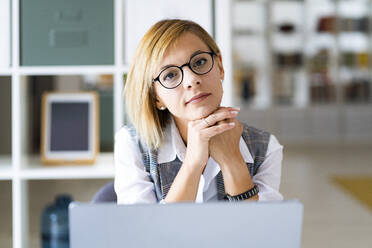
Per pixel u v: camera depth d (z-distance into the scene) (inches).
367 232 115.0
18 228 80.0
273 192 47.7
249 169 48.6
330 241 108.4
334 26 266.2
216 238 23.6
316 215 130.6
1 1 78.8
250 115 266.1
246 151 48.4
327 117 269.4
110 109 133.4
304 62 268.2
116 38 79.9
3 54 79.3
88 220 23.3
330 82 271.0
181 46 39.3
